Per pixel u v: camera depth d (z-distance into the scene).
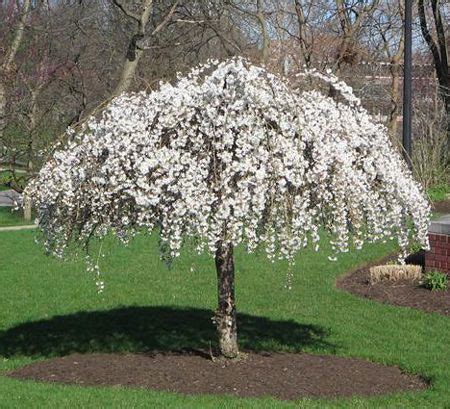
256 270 12.30
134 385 6.41
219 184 5.97
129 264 13.09
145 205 6.05
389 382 6.70
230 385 6.36
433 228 10.88
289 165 5.97
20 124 18.95
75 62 19.41
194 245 6.36
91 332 8.87
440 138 21.42
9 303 10.53
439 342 8.11
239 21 19.30
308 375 6.75
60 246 6.90
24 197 6.80
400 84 23.55
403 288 10.63
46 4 21.88
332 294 10.62
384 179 6.55
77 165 6.41
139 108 6.39
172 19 18.84
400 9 21.45
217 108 6.07
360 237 6.82
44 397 5.77
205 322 9.23
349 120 6.48
